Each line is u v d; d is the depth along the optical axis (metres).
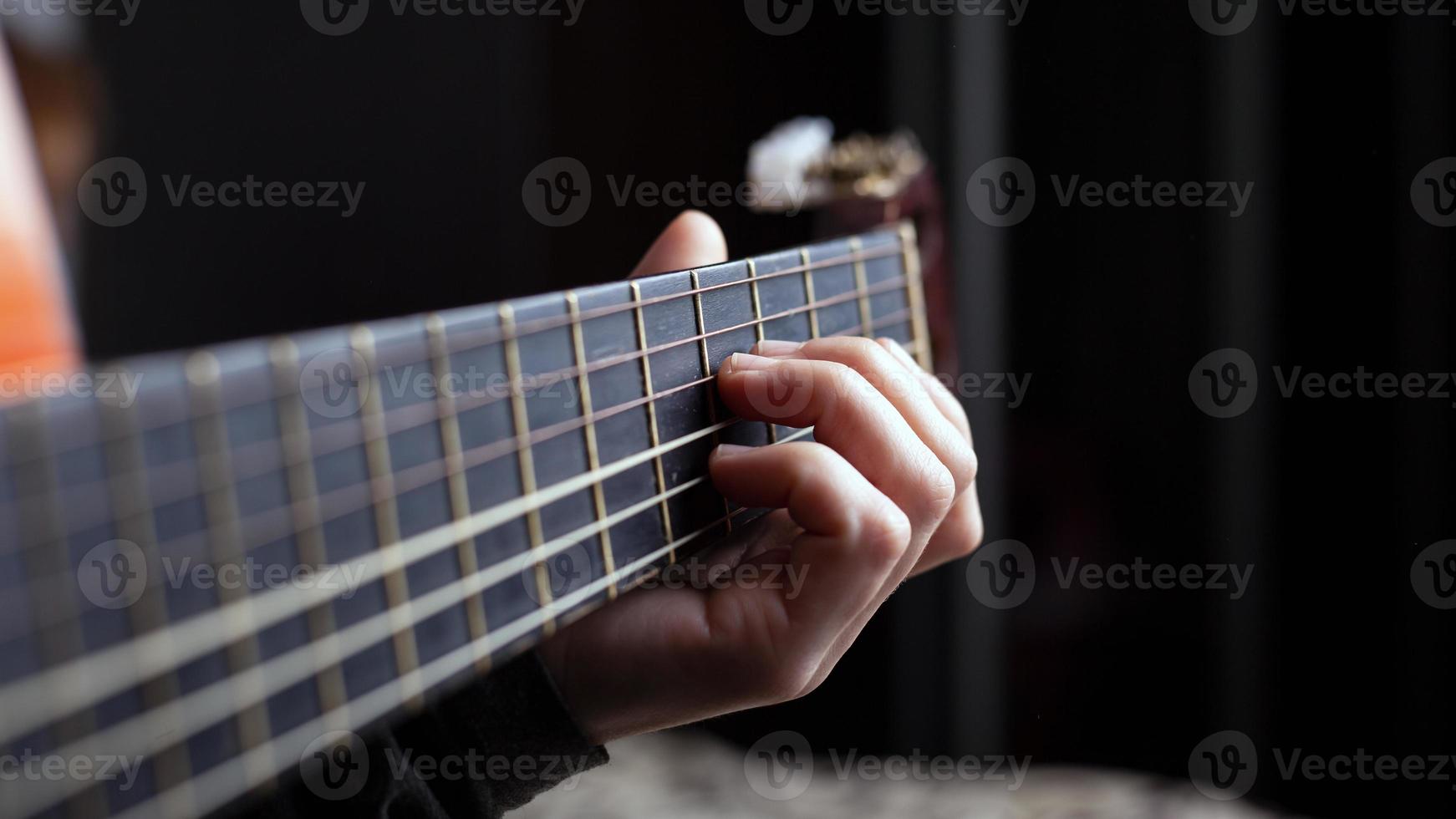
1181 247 1.28
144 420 0.42
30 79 1.26
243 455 0.43
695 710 0.55
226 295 1.47
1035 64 1.32
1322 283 1.20
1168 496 1.33
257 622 0.43
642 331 0.49
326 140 1.49
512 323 0.46
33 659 0.41
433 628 0.45
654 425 0.49
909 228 0.59
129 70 1.34
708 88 1.49
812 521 0.51
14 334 0.87
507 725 0.53
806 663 0.53
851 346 0.53
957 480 0.54
